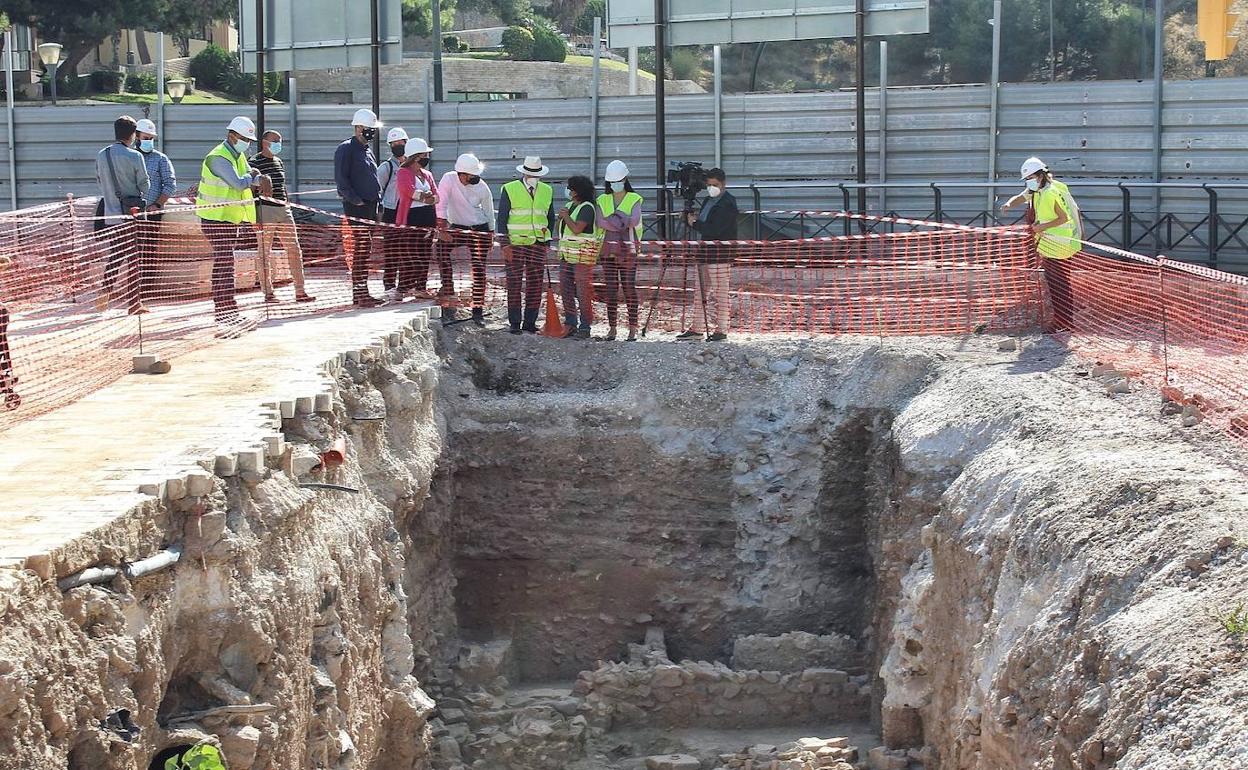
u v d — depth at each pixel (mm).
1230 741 6156
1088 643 7801
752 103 22375
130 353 12289
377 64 22375
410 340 14438
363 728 10547
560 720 14039
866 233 20141
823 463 15281
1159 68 20531
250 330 13906
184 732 7633
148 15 42500
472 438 15594
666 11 20188
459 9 59625
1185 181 20656
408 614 13461
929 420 13117
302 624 8930
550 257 18688
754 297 17719
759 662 14719
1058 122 21188
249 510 8570
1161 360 13484
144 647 7176
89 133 25406
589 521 15742
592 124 23250
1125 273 15680
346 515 10781
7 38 25734
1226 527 7914
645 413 15727
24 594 6152
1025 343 15578
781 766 12703
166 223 16266
